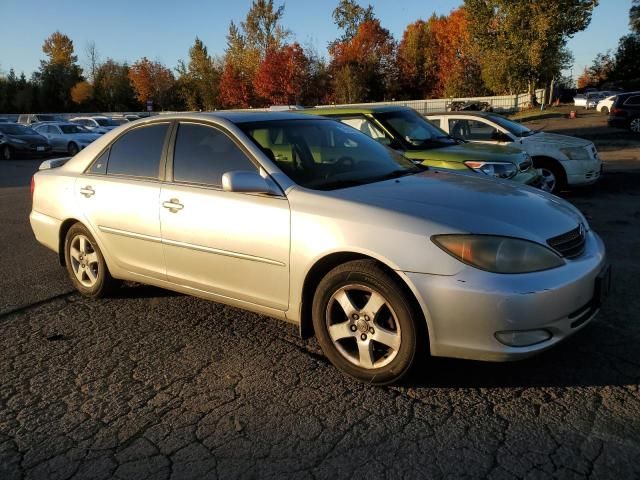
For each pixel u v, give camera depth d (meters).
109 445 2.87
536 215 3.34
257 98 56.12
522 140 9.45
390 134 7.48
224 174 3.53
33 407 3.25
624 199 9.11
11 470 2.69
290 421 3.02
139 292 5.14
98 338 4.17
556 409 3.04
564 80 79.81
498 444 2.75
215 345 3.99
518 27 40.69
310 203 3.45
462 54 51.47
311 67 52.59
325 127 4.48
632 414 2.95
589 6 39.19
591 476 2.49
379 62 57.25
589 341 3.81
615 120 21.81
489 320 2.93
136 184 4.34
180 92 62.09
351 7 58.59
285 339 4.06
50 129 25.86
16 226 8.51
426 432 2.88
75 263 5.04
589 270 3.21
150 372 3.63
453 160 7.06
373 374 3.29
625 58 67.19
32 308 4.83
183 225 3.99
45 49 72.75
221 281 3.90
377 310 3.21
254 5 54.97
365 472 2.59
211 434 2.93
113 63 70.06
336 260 3.40
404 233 3.10
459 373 3.47
